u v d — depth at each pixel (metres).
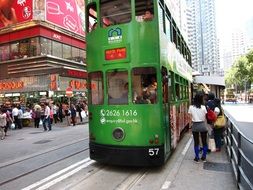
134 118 7.59
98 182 7.03
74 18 34.34
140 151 7.51
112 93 7.88
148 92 7.63
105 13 8.08
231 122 8.58
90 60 8.35
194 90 20.50
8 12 31.23
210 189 6.28
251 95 65.56
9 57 31.66
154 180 7.04
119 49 7.80
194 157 9.26
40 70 29.17
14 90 30.94
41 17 29.38
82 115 26.33
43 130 20.22
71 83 30.70
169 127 8.64
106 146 7.85
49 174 7.92
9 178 7.69
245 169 5.61
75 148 11.80
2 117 16.59
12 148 12.78
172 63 9.80
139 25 7.68
